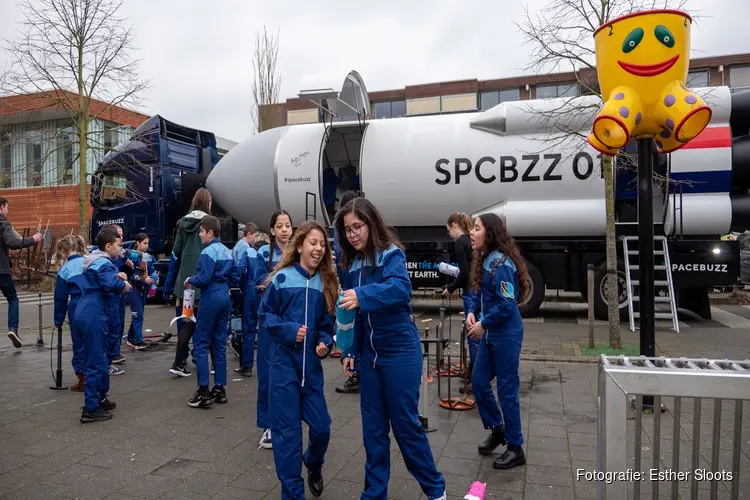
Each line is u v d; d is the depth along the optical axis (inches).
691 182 374.9
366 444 129.6
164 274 545.0
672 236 393.4
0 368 294.2
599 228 401.1
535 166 405.4
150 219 535.2
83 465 164.1
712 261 389.1
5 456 171.5
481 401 166.1
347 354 131.3
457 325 414.3
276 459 131.6
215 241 222.5
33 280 806.5
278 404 134.0
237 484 150.7
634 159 351.3
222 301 219.3
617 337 307.7
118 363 298.7
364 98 471.5
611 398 91.0
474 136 421.4
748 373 87.2
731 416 196.4
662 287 397.4
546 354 299.7
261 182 468.8
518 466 159.9
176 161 551.8
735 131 395.9
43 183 669.3
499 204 417.1
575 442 178.9
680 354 301.0
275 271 142.8
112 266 209.8
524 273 161.2
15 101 542.6
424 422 191.0
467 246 234.1
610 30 193.2
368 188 439.5
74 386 248.7
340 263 137.4
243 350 272.5
